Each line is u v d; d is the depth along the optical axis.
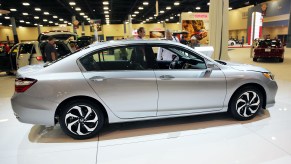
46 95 2.58
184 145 2.64
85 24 40.03
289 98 4.34
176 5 23.59
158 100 2.87
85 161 2.38
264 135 2.80
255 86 3.26
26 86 2.57
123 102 2.77
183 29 16.69
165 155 2.44
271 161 2.26
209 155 2.41
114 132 3.05
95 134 2.89
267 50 10.47
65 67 2.68
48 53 6.39
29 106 2.59
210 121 3.31
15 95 2.63
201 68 3.13
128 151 2.55
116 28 40.84
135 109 2.83
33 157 2.48
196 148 2.56
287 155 2.36
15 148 2.69
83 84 2.63
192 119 3.41
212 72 3.04
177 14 32.34
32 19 31.78
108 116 2.79
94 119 2.80
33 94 2.57
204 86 2.99
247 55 14.82
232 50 20.20
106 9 24.34
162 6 24.16
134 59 2.87
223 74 3.06
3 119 3.70
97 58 2.78
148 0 20.12
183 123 3.28
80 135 2.81
